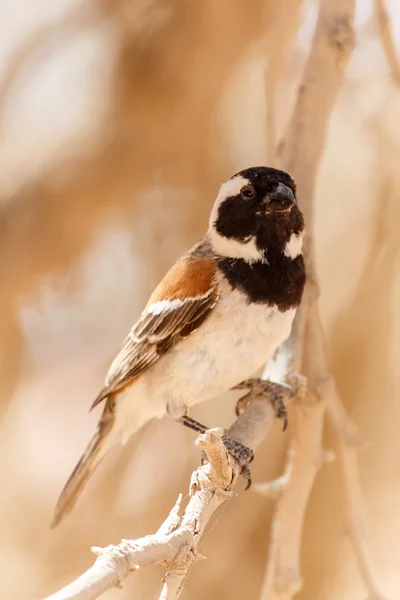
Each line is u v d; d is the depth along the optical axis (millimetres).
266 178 7504
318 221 13320
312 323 7707
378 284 12164
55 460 15500
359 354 12500
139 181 12602
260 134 13242
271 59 9398
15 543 13797
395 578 13047
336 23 7797
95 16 12477
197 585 12359
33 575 13172
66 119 12812
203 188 13016
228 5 11750
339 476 12258
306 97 7816
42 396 15656
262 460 12492
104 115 12461
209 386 7668
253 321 7449
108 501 12914
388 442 12852
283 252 7520
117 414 8547
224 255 7668
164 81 12219
